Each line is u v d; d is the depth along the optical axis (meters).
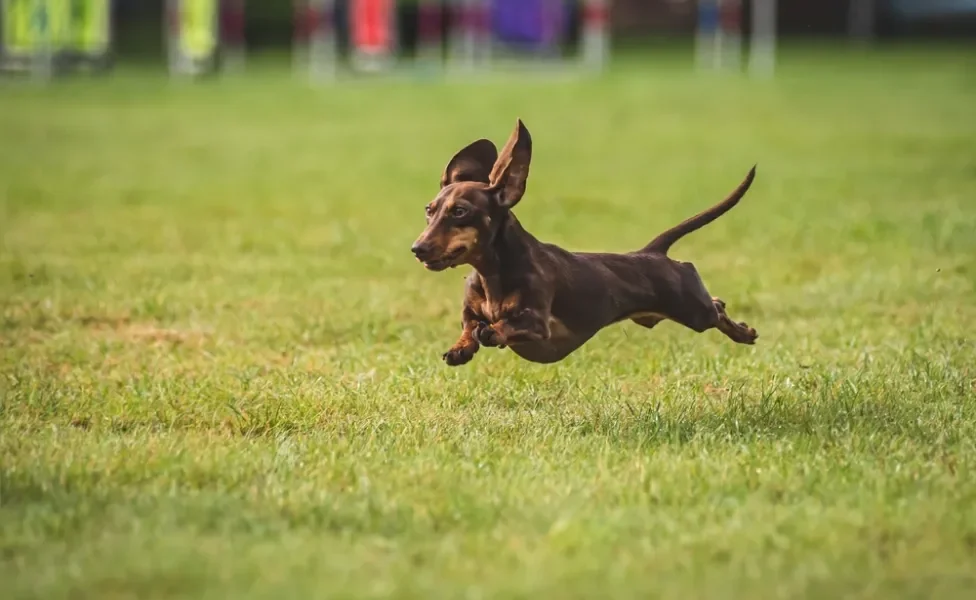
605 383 10.90
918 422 9.48
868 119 34.25
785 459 8.59
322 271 16.12
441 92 43.28
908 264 16.05
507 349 11.98
